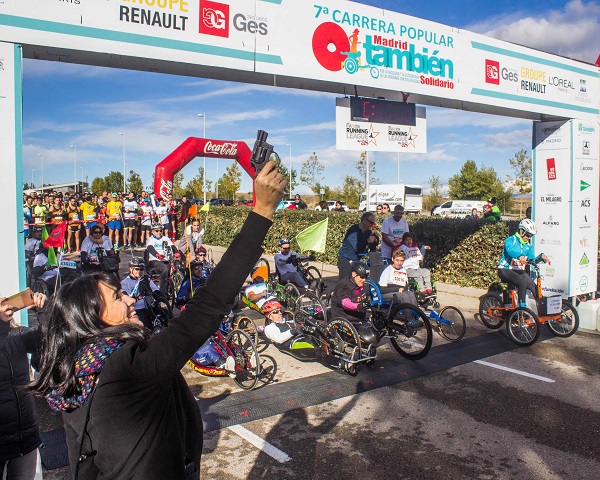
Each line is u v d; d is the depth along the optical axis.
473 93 8.16
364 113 7.63
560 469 4.16
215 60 5.63
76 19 4.72
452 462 4.29
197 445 1.85
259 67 5.96
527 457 4.36
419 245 13.09
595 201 9.66
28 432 2.46
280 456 4.43
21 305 2.44
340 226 15.80
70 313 1.69
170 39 5.30
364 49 6.91
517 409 5.36
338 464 4.28
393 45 7.22
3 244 4.20
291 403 5.60
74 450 1.67
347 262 10.07
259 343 8.00
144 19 5.12
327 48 6.54
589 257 9.57
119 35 4.98
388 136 7.89
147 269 9.99
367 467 4.23
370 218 10.05
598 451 4.45
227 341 6.34
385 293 7.65
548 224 9.52
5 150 4.27
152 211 18.98
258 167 1.61
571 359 7.04
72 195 21.44
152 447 1.58
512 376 6.38
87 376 1.60
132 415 1.57
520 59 8.73
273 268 15.47
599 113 10.02
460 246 12.30
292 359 7.20
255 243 1.58
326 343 6.59
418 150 8.23
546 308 7.80
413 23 7.43
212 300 1.56
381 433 4.86
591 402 5.51
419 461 4.32
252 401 5.68
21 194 4.30
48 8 4.57
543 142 9.62
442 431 4.88
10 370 2.39
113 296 1.83
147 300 7.42
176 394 1.77
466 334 8.42
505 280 8.10
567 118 9.36
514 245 7.87
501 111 9.19
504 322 8.52
